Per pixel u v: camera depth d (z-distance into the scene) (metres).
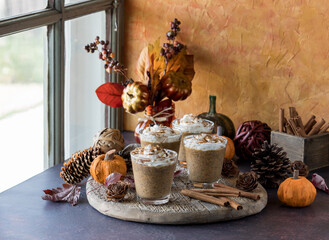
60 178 1.50
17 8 1.39
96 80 1.91
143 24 1.99
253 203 1.27
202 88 1.96
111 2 1.91
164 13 1.95
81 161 1.41
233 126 1.80
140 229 1.18
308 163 1.59
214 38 1.90
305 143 1.56
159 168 1.22
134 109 1.69
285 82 1.82
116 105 1.78
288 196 1.32
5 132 1.59
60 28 1.56
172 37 1.81
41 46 1.56
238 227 1.20
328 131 1.67
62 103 1.60
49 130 1.62
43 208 1.28
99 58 1.72
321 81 1.76
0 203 1.30
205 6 1.88
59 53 1.57
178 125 1.53
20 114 1.63
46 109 1.61
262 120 1.89
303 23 1.75
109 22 1.95
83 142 1.87
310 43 1.76
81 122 1.83
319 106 1.78
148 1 1.96
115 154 1.49
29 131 1.61
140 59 1.81
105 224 1.20
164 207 1.23
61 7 1.56
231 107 1.93
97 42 1.69
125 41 2.03
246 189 1.36
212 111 1.79
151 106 1.71
